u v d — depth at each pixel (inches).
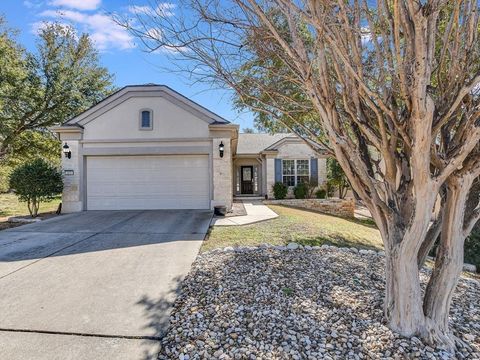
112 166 469.4
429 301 123.0
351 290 162.7
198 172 471.2
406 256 119.0
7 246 249.8
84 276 180.7
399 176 124.3
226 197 462.6
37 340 115.8
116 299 150.3
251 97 147.3
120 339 116.6
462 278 209.5
